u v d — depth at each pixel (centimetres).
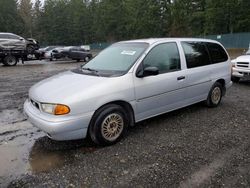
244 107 631
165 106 498
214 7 4331
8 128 508
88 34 7750
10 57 1964
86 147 418
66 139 383
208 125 506
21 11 8131
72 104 375
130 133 470
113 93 412
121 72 442
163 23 4972
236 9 4222
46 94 396
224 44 4019
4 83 1046
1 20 6944
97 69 477
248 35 3669
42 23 8156
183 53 531
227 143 424
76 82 420
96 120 403
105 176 334
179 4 4591
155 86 467
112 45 553
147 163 363
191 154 388
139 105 452
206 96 601
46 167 359
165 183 317
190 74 535
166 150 400
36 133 483
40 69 1634
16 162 375
